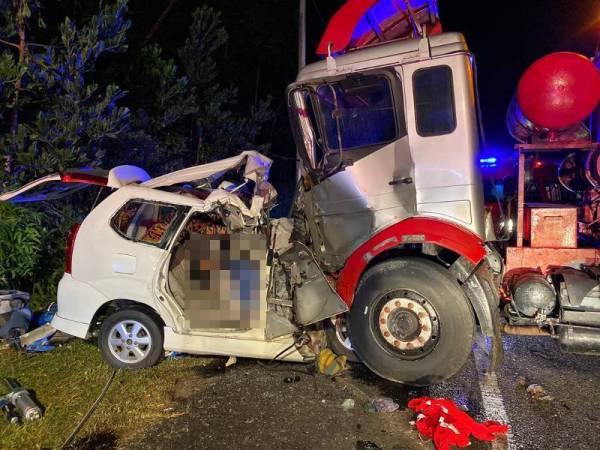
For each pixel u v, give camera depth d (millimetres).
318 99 4637
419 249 4766
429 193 4371
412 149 4410
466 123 4281
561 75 4332
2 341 5406
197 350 4727
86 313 4828
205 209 4605
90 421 3918
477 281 4309
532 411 4043
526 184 5582
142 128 9664
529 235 4754
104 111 7793
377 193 4535
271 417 3979
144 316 4793
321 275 4535
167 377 4664
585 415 3965
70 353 5203
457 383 4555
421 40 4391
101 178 4957
